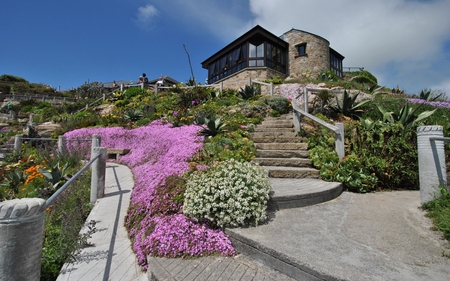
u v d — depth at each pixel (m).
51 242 2.47
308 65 19.55
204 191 2.49
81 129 10.53
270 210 2.85
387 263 1.74
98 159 4.09
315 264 1.70
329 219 2.61
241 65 18.95
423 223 2.49
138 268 2.20
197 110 9.18
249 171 2.74
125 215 3.39
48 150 7.08
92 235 2.81
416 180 3.95
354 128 5.02
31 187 4.67
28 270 1.18
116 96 15.88
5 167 5.78
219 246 2.18
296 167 4.61
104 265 2.23
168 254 2.13
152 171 4.44
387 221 2.55
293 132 6.24
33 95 30.94
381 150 4.07
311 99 9.01
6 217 1.12
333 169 4.08
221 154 4.62
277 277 1.80
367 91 11.50
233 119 7.35
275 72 18.53
